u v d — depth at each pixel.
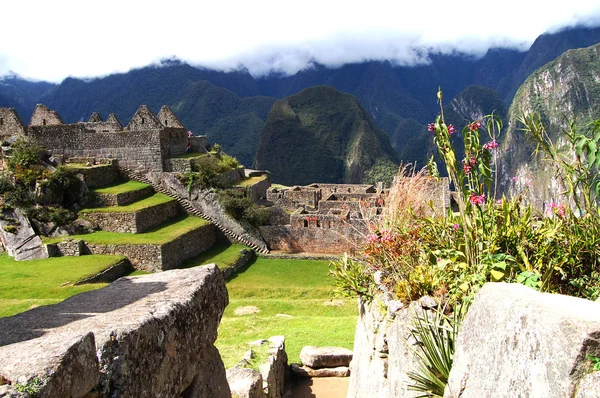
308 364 11.30
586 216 5.23
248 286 23.64
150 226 28.59
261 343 11.23
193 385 4.27
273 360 9.66
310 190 42.53
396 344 5.57
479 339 3.29
